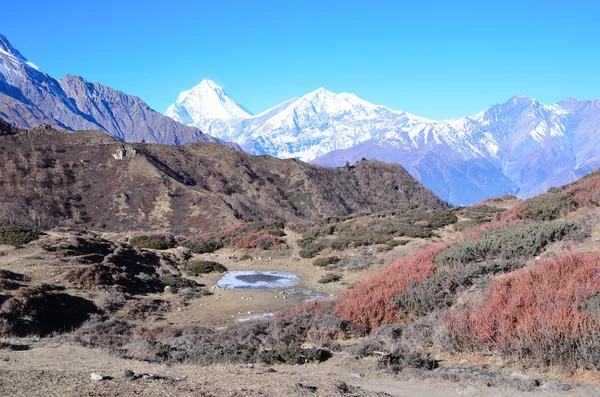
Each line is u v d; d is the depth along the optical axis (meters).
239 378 8.52
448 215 42.38
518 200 51.06
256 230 46.59
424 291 15.00
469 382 8.39
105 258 29.81
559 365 8.82
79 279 24.98
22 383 6.73
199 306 25.27
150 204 87.25
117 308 22.64
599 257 12.37
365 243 37.34
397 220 42.56
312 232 43.16
